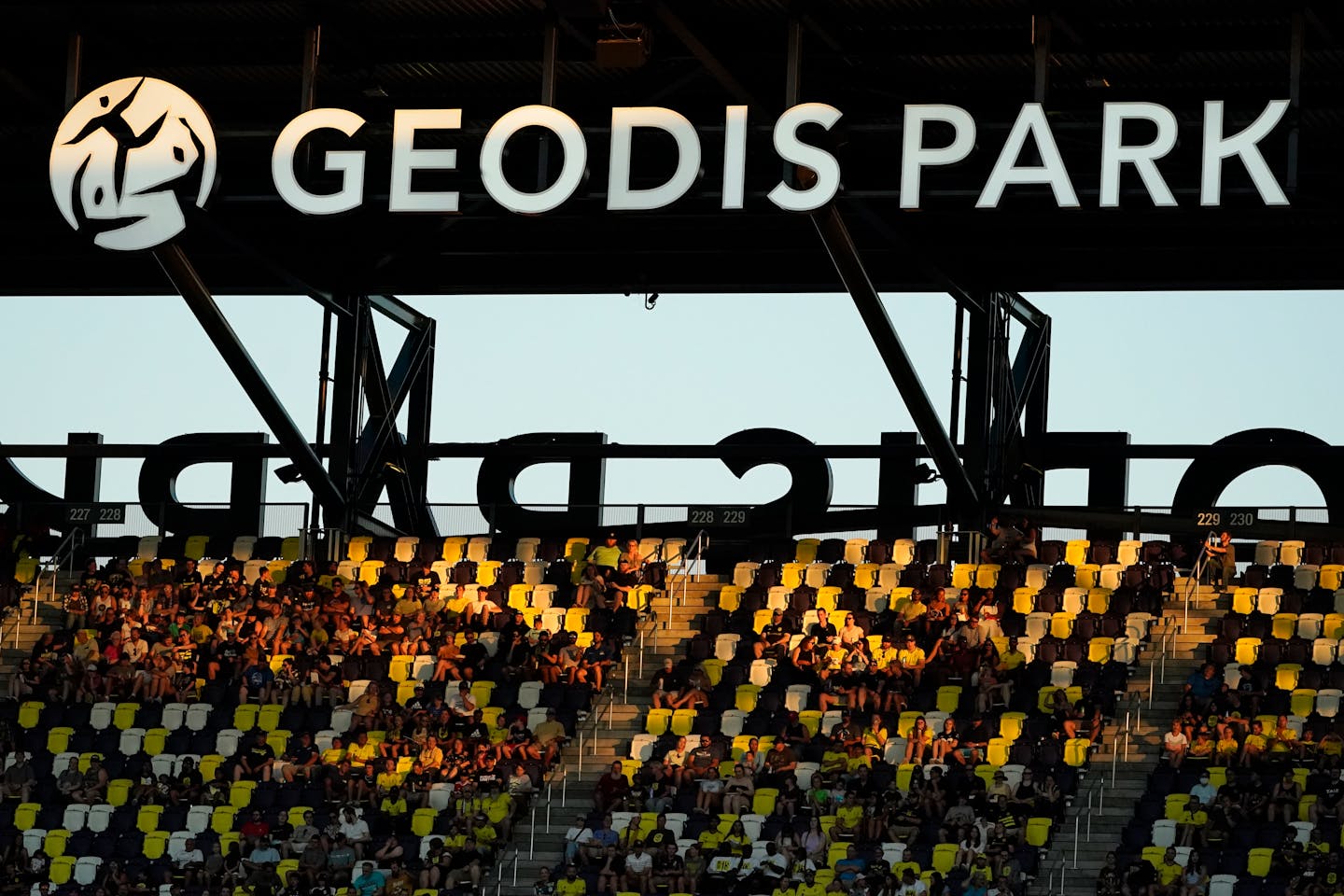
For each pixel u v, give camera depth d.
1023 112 53.44
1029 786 53.38
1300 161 58.66
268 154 62.41
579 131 54.72
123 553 70.00
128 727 62.00
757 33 55.94
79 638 64.44
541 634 62.81
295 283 64.88
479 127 55.62
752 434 69.88
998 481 66.38
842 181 54.19
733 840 53.03
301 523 69.25
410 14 56.19
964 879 50.34
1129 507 64.81
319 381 68.50
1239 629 60.03
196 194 56.38
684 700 59.97
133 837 56.97
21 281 71.75
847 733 56.69
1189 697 55.97
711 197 55.38
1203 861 50.72
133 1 56.06
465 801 55.88
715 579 66.81
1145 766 55.38
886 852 52.03
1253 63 55.69
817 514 67.38
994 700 58.16
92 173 56.47
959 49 55.31
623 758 58.62
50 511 70.81
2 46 58.72
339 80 59.62
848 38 55.94
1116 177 53.12
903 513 66.12
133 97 56.62
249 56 58.31
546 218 59.28
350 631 64.06
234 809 57.38
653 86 58.97
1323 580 62.22
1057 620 61.16
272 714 61.56
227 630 63.81
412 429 72.44
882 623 62.72
